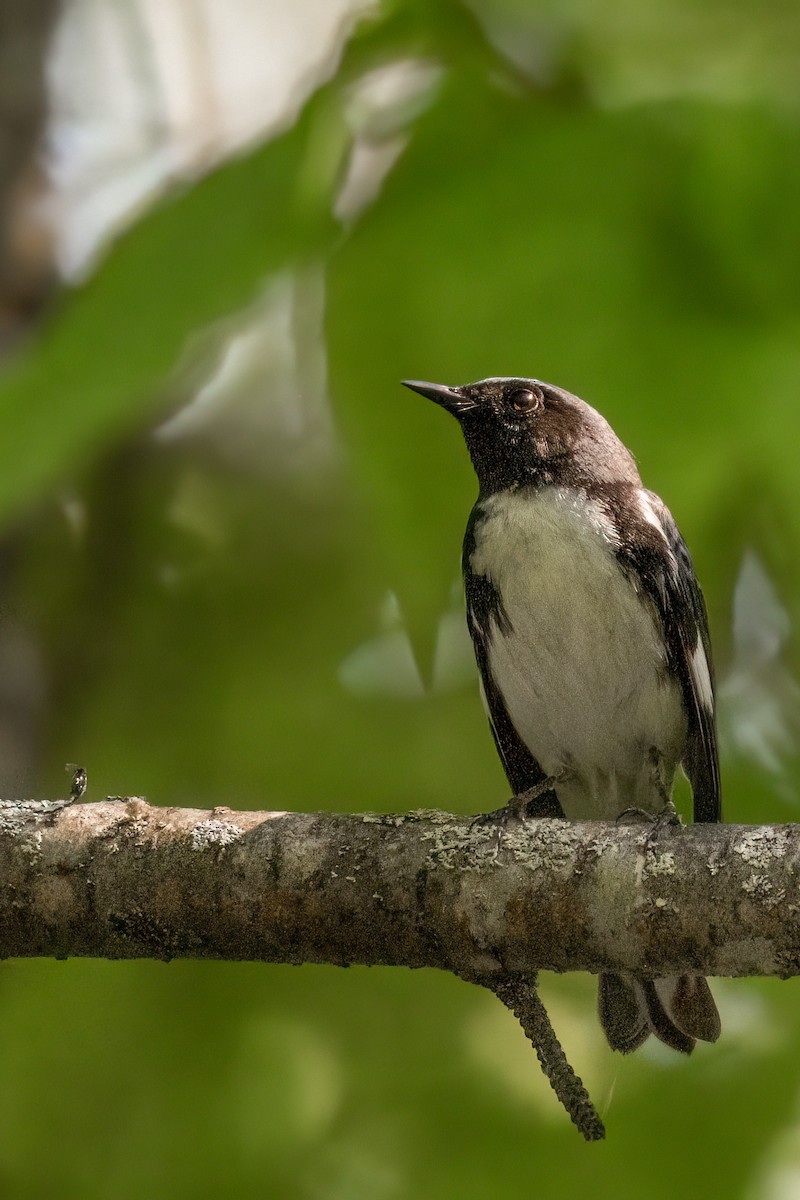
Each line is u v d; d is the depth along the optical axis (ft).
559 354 23.21
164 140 37.11
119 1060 35.78
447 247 23.11
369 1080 36.19
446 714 40.52
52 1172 35.17
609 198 23.07
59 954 23.11
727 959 21.01
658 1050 34.96
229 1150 35.27
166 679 40.55
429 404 23.97
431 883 22.11
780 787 39.81
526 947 21.85
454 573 25.14
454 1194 34.47
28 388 21.61
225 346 24.03
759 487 28.12
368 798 39.91
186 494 42.06
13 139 37.22
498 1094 35.96
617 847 21.65
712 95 22.95
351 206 25.38
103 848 22.85
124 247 22.53
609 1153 34.22
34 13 37.76
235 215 22.54
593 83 23.86
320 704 40.29
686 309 23.15
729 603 32.78
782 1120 33.73
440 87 23.98
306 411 37.63
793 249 22.82
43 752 39.04
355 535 40.98
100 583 40.93
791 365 22.85
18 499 21.08
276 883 22.43
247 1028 36.37
